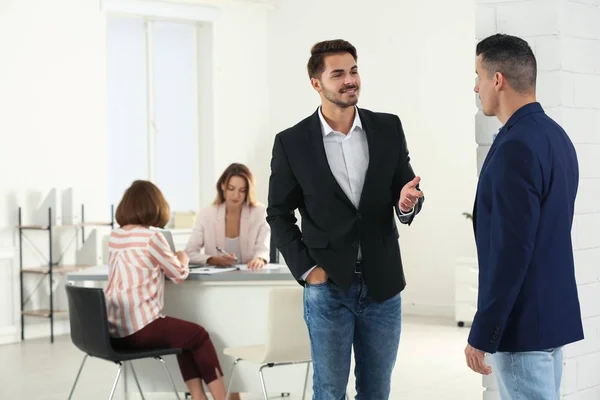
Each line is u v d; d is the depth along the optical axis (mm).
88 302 5430
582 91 4023
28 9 9602
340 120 3727
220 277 5984
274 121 11656
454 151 10539
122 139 10844
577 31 3998
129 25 10844
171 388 6219
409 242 10859
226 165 11391
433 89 10609
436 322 10211
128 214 5789
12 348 9047
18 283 9508
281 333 5211
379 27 10922
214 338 6078
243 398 6668
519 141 2920
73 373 7777
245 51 11508
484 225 2994
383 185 3699
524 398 3008
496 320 2914
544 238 2947
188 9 10969
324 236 3682
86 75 10070
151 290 5695
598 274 4098
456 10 10430
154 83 11078
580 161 4020
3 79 9406
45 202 9719
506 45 3068
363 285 3693
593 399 4109
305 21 11398
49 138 9766
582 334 3041
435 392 6816
